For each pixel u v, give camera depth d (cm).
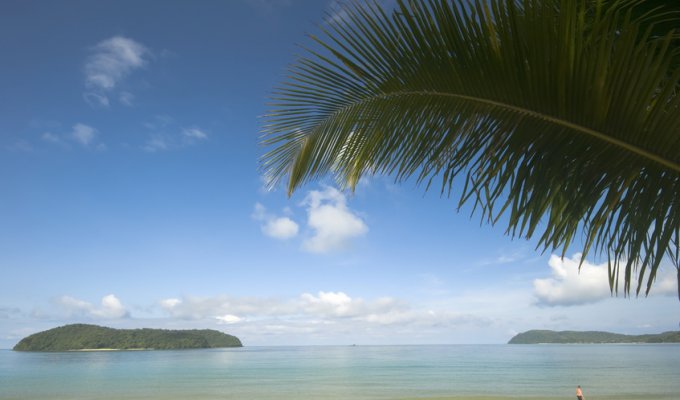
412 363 15238
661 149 170
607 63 174
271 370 11131
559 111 185
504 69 192
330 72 244
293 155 291
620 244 175
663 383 5612
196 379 7869
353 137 252
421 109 225
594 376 7338
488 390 5162
